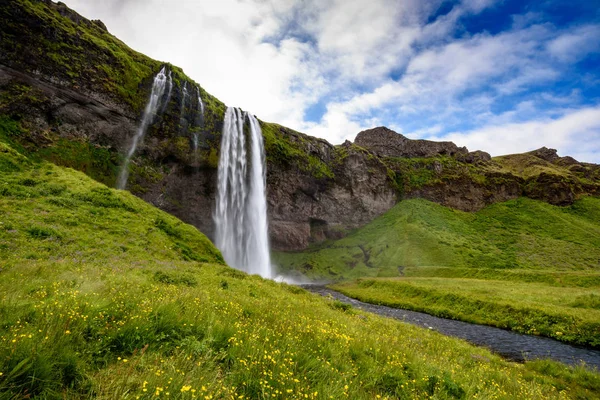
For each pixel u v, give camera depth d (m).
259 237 78.50
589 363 20.16
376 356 8.14
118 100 53.00
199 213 66.31
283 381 5.14
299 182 94.75
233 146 72.69
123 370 4.51
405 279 58.84
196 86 68.06
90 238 23.92
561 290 41.66
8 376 3.62
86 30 56.12
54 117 46.50
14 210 24.12
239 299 13.80
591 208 120.31
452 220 109.06
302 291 28.05
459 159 150.38
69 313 5.66
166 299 8.29
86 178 37.09
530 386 10.05
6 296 6.73
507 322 31.31
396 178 131.50
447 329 29.91
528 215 115.19
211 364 5.18
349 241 101.19
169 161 61.03
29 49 45.34
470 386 7.67
